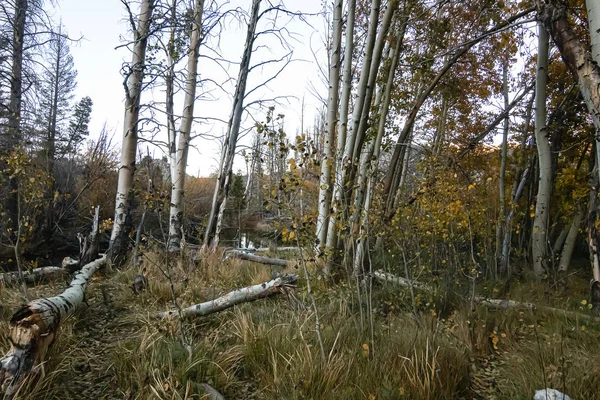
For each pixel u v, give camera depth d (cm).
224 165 835
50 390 280
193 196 1898
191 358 321
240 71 830
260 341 357
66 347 343
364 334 376
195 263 704
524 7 831
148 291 527
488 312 492
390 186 665
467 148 1002
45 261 957
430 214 462
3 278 534
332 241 598
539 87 811
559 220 1169
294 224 348
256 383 317
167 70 841
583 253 1562
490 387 330
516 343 415
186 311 426
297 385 288
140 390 276
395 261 597
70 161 1381
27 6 1105
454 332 424
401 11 680
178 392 272
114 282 594
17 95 1111
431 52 780
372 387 290
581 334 421
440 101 1345
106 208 1347
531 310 520
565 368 327
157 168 827
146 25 770
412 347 341
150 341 351
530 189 1234
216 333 391
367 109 661
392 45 773
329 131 709
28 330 274
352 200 437
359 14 880
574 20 854
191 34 878
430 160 514
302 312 434
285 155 355
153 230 1166
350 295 472
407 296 491
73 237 1205
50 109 1533
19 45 1109
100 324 423
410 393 285
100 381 306
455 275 552
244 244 1527
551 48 1102
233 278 677
